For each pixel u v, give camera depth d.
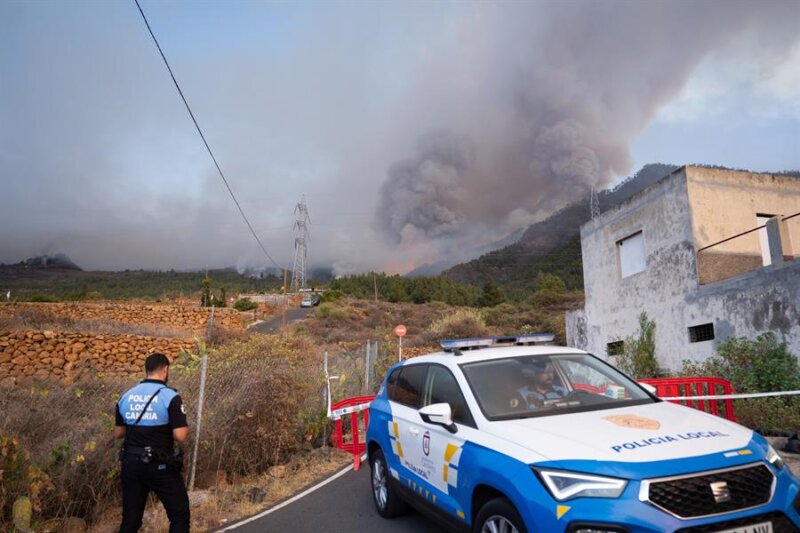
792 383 9.97
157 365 4.50
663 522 2.68
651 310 14.84
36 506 5.00
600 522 2.72
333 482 7.39
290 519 5.81
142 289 160.75
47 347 17.75
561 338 33.81
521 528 3.12
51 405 6.80
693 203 13.41
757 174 14.12
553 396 4.18
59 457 5.73
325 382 10.52
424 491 4.47
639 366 14.80
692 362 13.10
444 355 4.92
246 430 7.74
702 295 12.90
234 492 6.89
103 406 7.28
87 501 5.95
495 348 4.98
